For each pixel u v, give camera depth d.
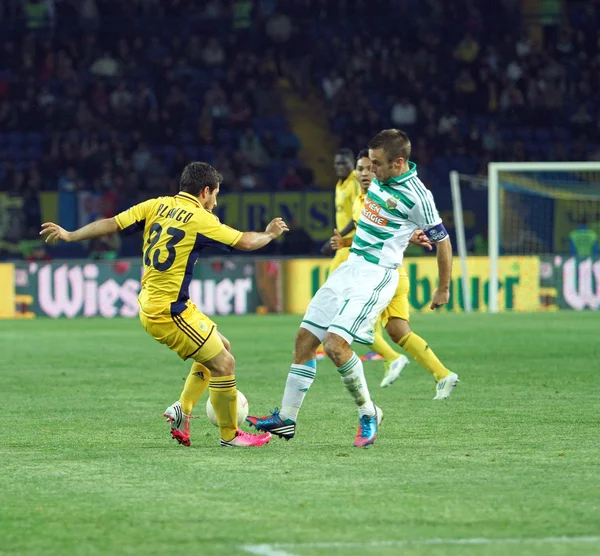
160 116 82.75
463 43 89.56
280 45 89.88
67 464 17.12
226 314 62.94
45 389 28.20
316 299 19.62
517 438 19.62
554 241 69.69
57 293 61.84
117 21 89.62
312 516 13.37
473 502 14.13
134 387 28.62
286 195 72.12
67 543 12.13
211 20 90.44
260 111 86.25
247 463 17.16
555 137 86.56
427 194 19.67
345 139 83.12
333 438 19.88
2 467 16.89
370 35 90.75
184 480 15.73
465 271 64.62
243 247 18.95
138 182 76.56
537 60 89.25
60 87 85.19
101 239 70.12
